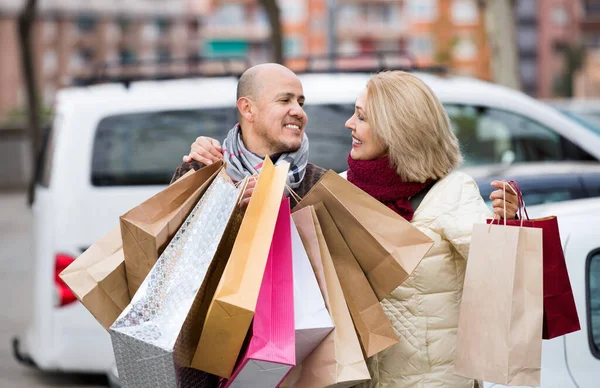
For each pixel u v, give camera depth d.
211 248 3.38
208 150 4.18
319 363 3.55
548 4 105.38
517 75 18.97
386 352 3.95
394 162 4.02
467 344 3.63
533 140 9.02
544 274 3.71
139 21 84.19
